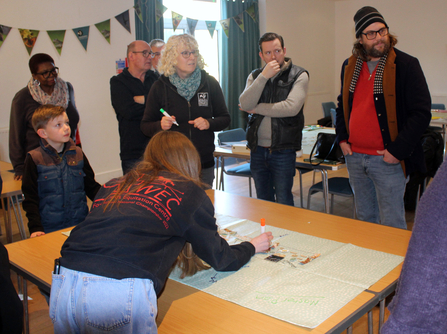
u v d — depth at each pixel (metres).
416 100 1.73
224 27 5.15
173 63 1.96
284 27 6.14
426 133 3.11
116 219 0.90
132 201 0.93
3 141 3.74
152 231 0.89
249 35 5.53
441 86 6.41
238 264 1.09
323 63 7.16
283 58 2.20
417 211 0.61
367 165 1.96
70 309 0.86
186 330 0.86
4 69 3.68
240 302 0.95
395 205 1.93
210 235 1.00
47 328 1.90
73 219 1.87
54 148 1.80
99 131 4.43
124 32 4.41
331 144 2.47
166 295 1.01
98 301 0.83
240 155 2.87
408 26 6.57
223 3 5.21
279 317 0.87
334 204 3.64
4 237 3.07
